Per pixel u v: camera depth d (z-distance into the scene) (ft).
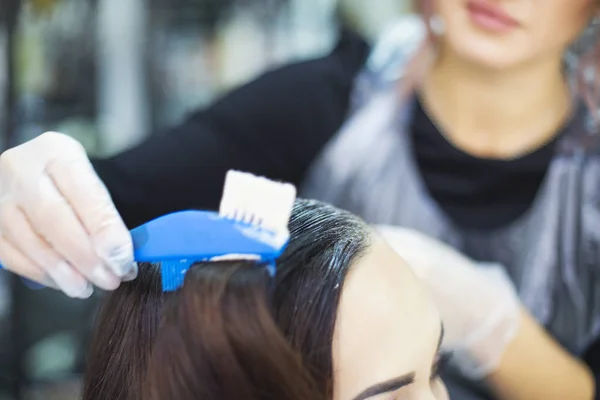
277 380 1.16
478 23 2.27
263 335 1.16
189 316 1.21
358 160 2.64
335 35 3.57
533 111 2.41
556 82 2.44
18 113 3.10
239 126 2.58
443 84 2.50
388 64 2.69
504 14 2.22
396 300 1.32
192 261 1.27
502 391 2.36
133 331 1.38
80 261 1.25
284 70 2.73
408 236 2.36
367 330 1.27
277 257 1.24
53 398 3.31
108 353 1.44
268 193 1.21
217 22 3.67
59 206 1.25
